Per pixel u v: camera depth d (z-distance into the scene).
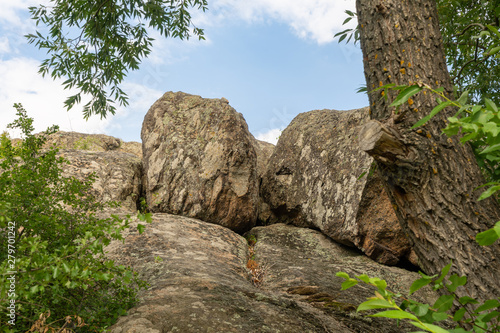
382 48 2.15
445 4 3.60
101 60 6.21
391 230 5.63
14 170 2.54
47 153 2.88
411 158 1.93
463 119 1.02
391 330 3.25
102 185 6.38
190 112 7.48
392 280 5.11
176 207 6.47
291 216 7.32
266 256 5.65
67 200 3.00
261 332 2.59
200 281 3.39
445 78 2.06
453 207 1.87
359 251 6.19
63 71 6.12
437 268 1.88
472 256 1.79
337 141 6.97
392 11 2.16
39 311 2.06
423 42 2.09
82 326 2.23
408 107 1.98
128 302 2.71
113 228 2.05
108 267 2.21
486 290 1.73
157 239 4.90
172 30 6.73
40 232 2.49
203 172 6.62
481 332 1.17
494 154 1.41
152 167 6.88
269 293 3.65
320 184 6.79
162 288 3.19
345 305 3.62
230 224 6.53
